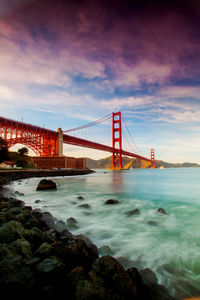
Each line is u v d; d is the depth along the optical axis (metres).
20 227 4.48
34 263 2.96
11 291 2.25
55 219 6.89
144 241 5.03
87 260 3.60
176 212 8.33
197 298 2.78
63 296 2.38
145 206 9.55
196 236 5.40
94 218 7.32
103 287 2.53
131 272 3.07
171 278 3.32
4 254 3.07
